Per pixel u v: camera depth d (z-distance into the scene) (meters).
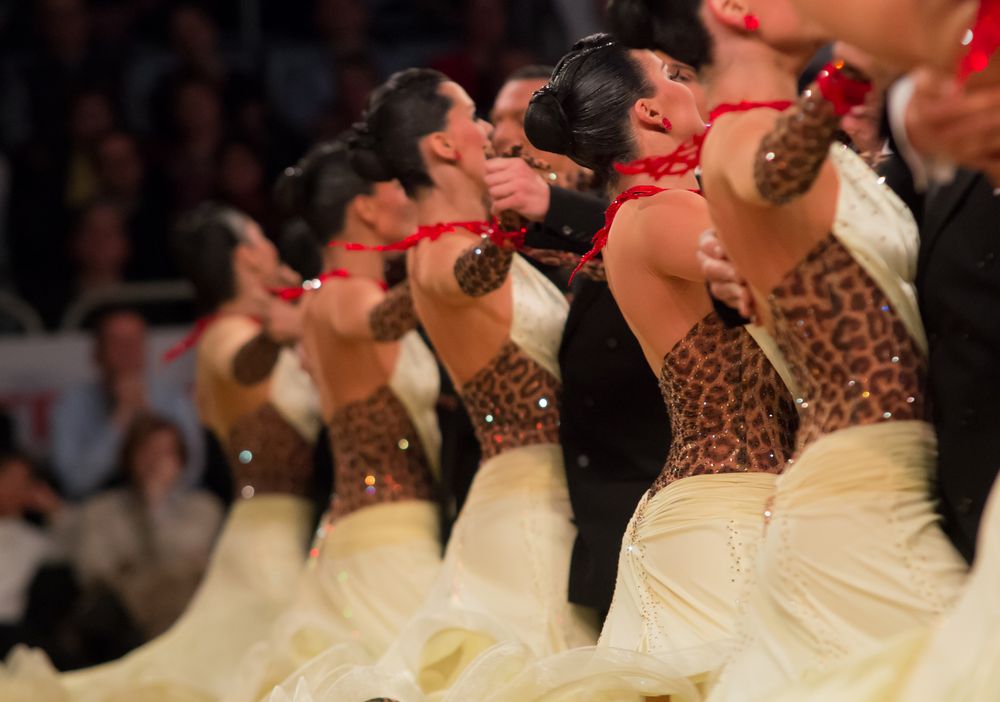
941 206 7.79
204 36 26.58
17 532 19.52
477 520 10.73
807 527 7.48
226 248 15.21
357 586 12.34
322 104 28.62
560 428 10.63
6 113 26.83
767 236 7.59
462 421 12.27
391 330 11.74
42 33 27.34
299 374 15.06
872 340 7.53
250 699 12.26
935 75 6.55
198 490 20.27
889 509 7.37
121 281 24.59
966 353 7.56
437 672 10.31
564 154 9.40
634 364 10.11
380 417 12.54
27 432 22.28
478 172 10.95
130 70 28.03
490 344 10.80
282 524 14.73
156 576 18.27
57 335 22.59
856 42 6.58
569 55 9.40
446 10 28.84
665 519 8.76
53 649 17.95
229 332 15.06
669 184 9.06
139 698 13.84
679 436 8.93
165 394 22.27
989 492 7.46
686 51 7.93
